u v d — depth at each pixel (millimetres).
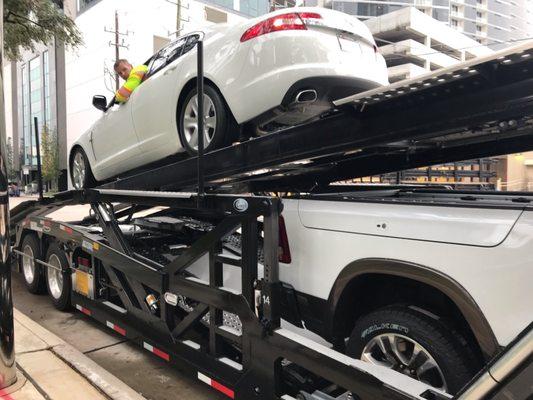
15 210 6043
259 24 3957
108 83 41531
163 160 5309
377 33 47406
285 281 3025
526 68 2057
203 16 40906
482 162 5801
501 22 93500
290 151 3252
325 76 3793
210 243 3006
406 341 2463
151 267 3598
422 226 2342
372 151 3654
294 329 2787
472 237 2166
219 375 2990
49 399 2900
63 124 51906
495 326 2078
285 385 2656
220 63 4164
